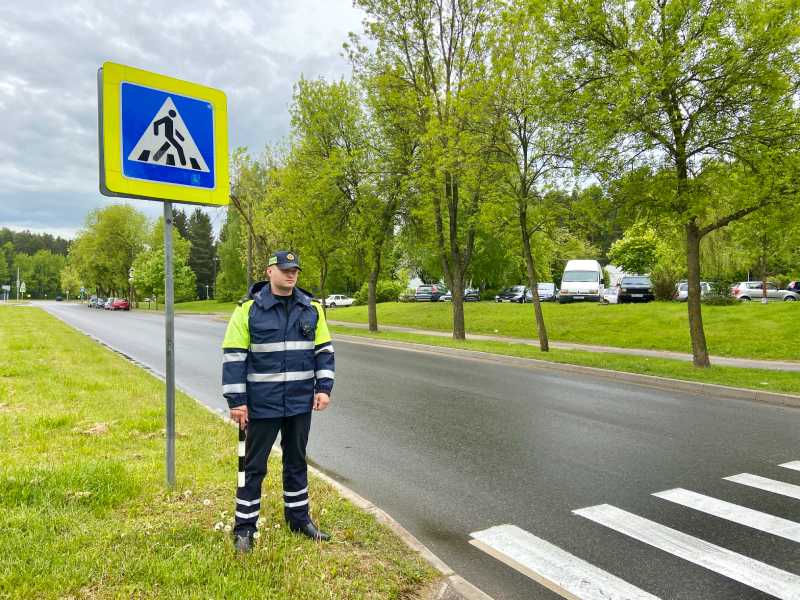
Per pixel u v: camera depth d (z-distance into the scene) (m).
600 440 6.94
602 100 12.10
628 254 44.00
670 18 11.48
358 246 25.36
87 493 4.00
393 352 17.69
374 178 23.52
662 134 12.16
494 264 45.69
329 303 55.19
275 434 3.64
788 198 11.34
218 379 11.48
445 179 20.06
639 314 23.16
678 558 3.81
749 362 15.33
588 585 3.45
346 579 3.16
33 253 154.88
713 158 12.02
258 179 29.06
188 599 2.76
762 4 10.85
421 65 21.11
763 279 28.66
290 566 3.22
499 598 3.30
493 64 16.17
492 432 7.28
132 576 2.95
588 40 12.81
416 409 8.68
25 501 3.85
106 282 81.12
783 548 3.96
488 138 15.85
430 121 18.86
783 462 6.08
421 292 46.62
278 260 3.60
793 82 11.14
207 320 36.84
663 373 12.15
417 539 4.09
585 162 13.20
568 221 15.56
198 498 4.21
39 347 14.77
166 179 4.31
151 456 5.29
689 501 4.88
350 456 6.20
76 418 6.73
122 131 4.07
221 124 4.64
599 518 4.50
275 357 3.58
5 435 5.82
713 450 6.54
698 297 13.15
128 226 70.25
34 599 2.68
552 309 27.61
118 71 4.05
